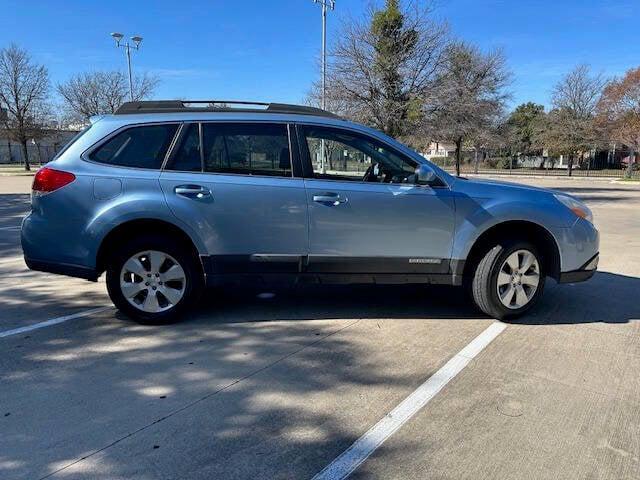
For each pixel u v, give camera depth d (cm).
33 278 650
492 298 491
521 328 488
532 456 286
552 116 4597
